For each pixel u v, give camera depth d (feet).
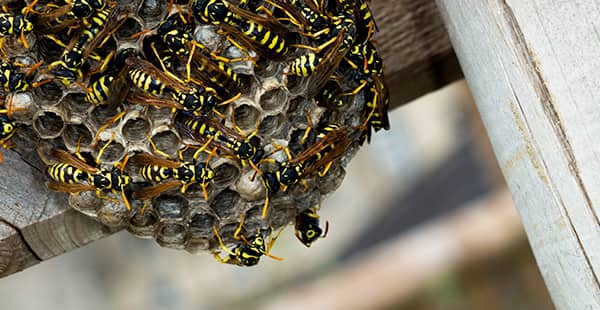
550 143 1.00
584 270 1.00
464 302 2.14
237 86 1.10
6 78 1.05
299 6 1.08
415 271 2.15
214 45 1.09
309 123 1.11
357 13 1.09
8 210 1.10
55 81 1.07
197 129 1.10
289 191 1.13
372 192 4.15
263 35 1.08
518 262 2.11
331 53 1.08
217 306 3.82
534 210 1.03
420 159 4.07
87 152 1.10
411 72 1.19
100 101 1.08
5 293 3.69
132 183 1.10
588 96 1.00
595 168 0.99
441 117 3.98
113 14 1.07
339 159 1.13
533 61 1.01
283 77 1.10
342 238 3.98
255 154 1.10
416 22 1.17
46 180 1.10
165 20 1.08
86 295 3.83
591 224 1.00
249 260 1.13
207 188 1.12
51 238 1.12
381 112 1.12
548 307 2.11
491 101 1.04
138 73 1.08
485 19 1.03
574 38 1.00
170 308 3.88
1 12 1.07
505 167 1.04
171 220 1.12
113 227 1.12
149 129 1.10
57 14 1.05
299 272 3.76
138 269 3.95
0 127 1.07
